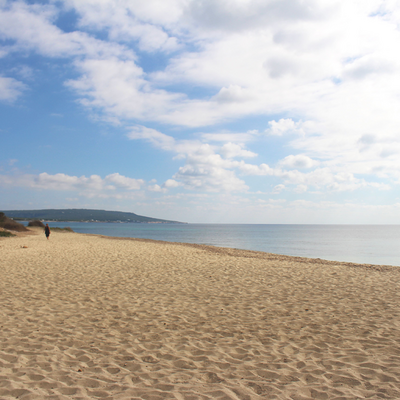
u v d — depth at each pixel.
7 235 29.56
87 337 4.72
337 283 9.20
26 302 6.59
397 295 7.69
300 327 5.30
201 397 3.05
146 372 3.60
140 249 19.16
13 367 3.62
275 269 11.83
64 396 3.01
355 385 3.34
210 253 17.92
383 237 61.88
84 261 13.06
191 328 5.21
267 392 3.17
